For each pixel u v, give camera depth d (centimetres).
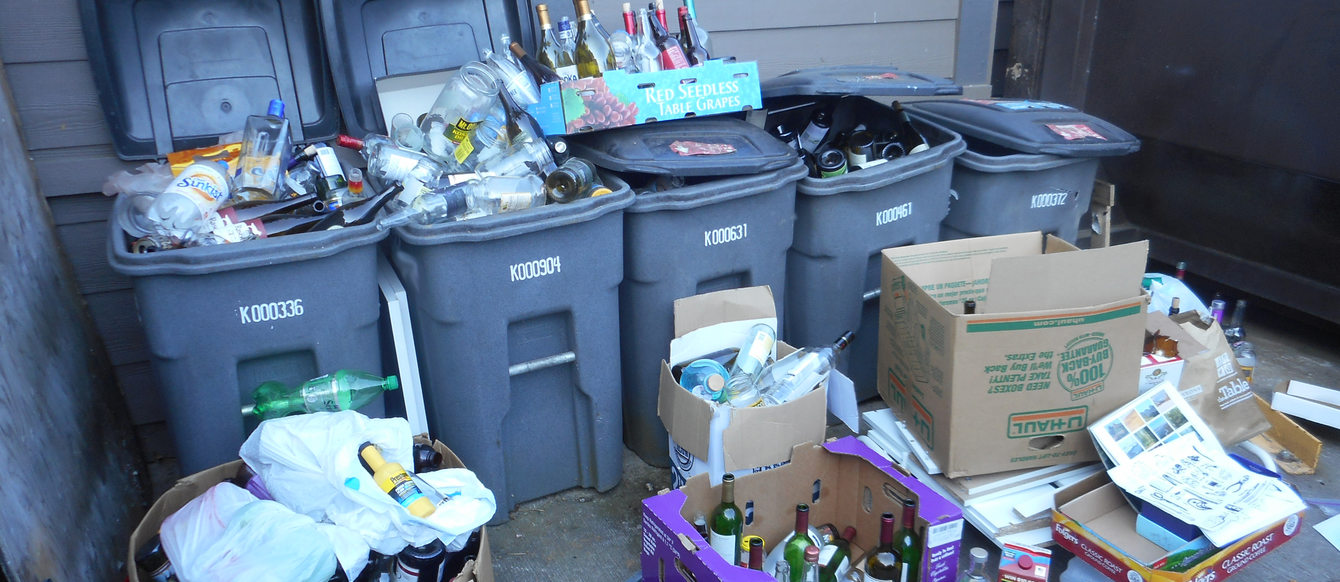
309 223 193
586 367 218
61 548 165
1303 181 304
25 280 192
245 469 184
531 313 204
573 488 241
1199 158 338
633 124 220
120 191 206
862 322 264
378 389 199
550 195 210
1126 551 195
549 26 243
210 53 224
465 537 170
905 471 195
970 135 275
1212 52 321
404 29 242
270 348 184
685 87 218
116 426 234
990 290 205
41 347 189
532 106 217
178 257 168
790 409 195
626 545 220
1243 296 360
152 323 176
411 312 207
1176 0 328
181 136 222
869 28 316
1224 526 184
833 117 286
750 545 164
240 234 186
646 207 209
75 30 214
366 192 210
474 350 201
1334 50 284
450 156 216
